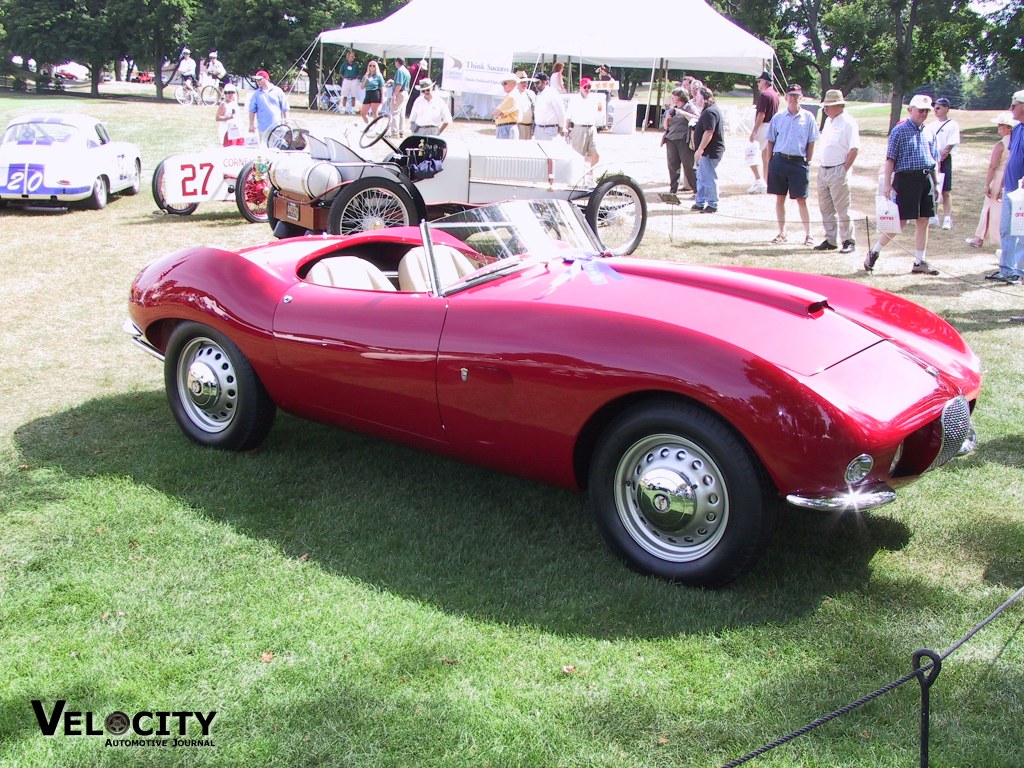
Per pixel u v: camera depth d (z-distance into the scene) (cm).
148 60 4247
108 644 295
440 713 262
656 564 337
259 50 3947
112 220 1167
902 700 267
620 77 4572
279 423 504
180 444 469
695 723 259
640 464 338
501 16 1505
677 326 329
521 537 376
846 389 320
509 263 402
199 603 319
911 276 893
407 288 451
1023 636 303
